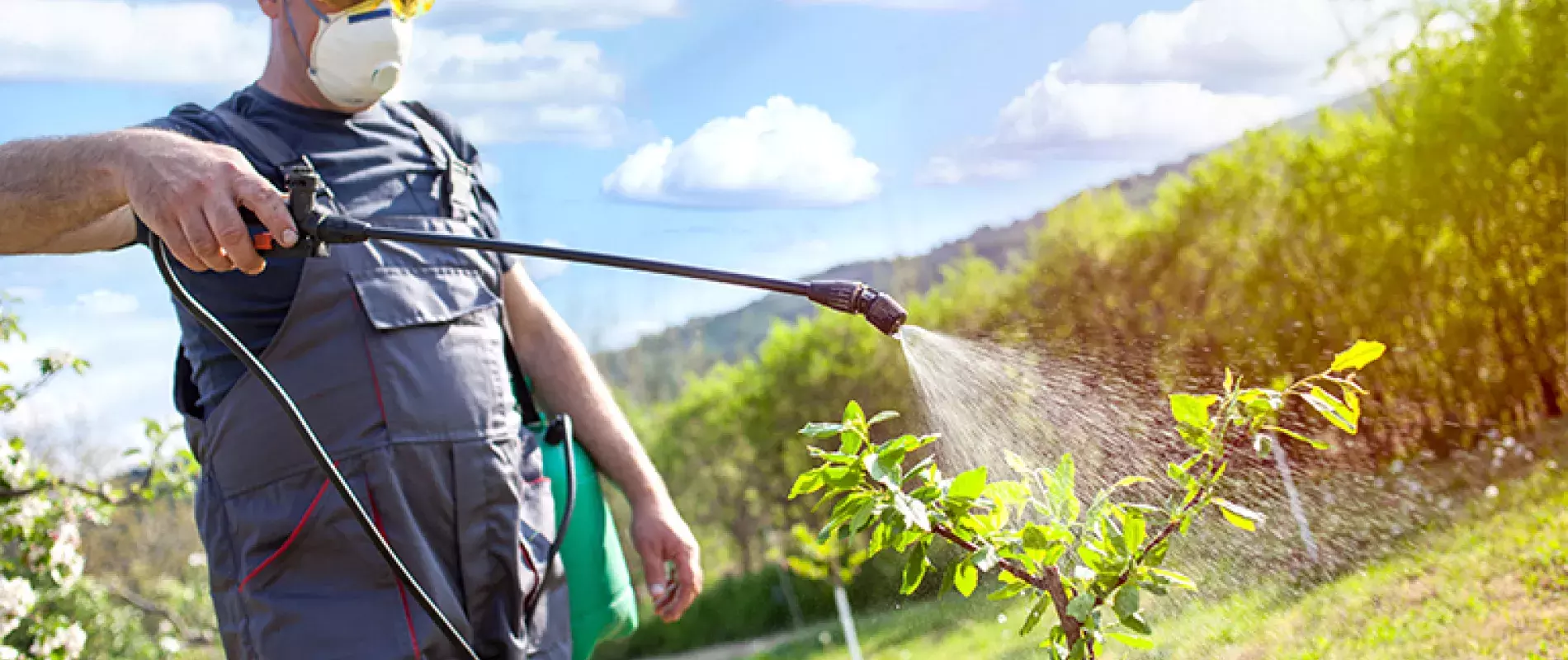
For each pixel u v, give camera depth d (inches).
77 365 180.7
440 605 70.8
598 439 89.6
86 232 69.4
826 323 370.0
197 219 58.1
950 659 181.3
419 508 71.4
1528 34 205.9
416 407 71.5
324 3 71.4
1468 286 206.7
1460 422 197.8
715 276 55.0
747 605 393.7
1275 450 143.0
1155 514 59.9
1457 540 149.7
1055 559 54.1
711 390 401.7
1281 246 223.1
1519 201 203.8
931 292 298.2
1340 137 225.5
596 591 83.5
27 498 177.5
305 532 68.8
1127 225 245.0
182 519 338.6
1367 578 137.4
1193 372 217.3
